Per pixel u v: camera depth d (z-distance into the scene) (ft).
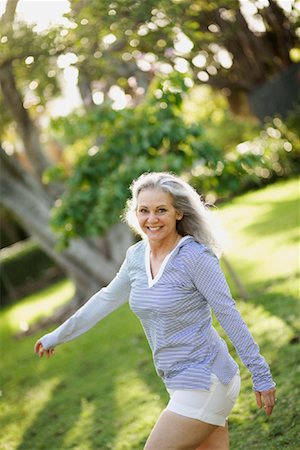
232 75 48.08
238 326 11.72
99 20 23.47
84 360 30.78
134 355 28.43
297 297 27.02
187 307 11.90
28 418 25.25
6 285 74.43
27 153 42.93
